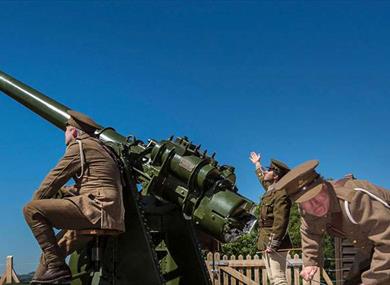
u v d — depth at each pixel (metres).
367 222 4.43
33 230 5.29
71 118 5.78
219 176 5.91
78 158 5.47
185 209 5.91
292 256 10.71
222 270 11.09
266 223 7.61
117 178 5.57
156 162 6.03
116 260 5.61
